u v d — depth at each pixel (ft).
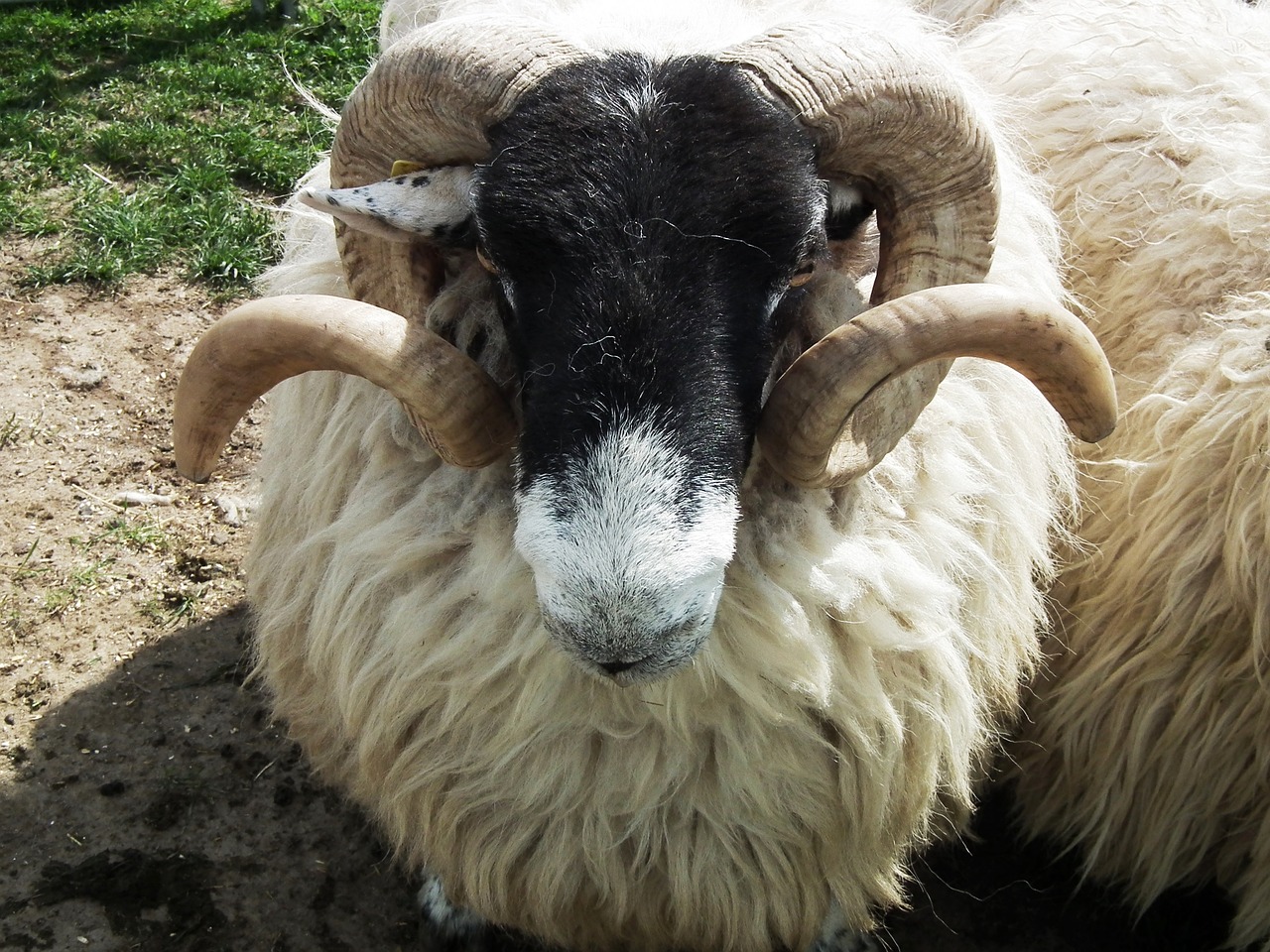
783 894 2.88
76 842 3.34
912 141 2.41
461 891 3.02
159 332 4.91
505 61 2.36
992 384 2.85
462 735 2.78
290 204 3.10
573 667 2.63
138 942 3.18
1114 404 2.38
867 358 2.29
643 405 2.23
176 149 5.94
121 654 3.75
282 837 3.41
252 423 4.57
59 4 7.41
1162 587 2.99
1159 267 3.17
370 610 2.78
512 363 2.62
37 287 5.06
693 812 2.79
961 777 2.96
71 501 4.18
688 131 2.28
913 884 3.40
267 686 3.43
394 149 2.53
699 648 2.35
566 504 2.23
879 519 2.71
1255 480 2.85
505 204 2.30
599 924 2.96
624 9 2.68
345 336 2.35
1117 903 3.32
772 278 2.34
